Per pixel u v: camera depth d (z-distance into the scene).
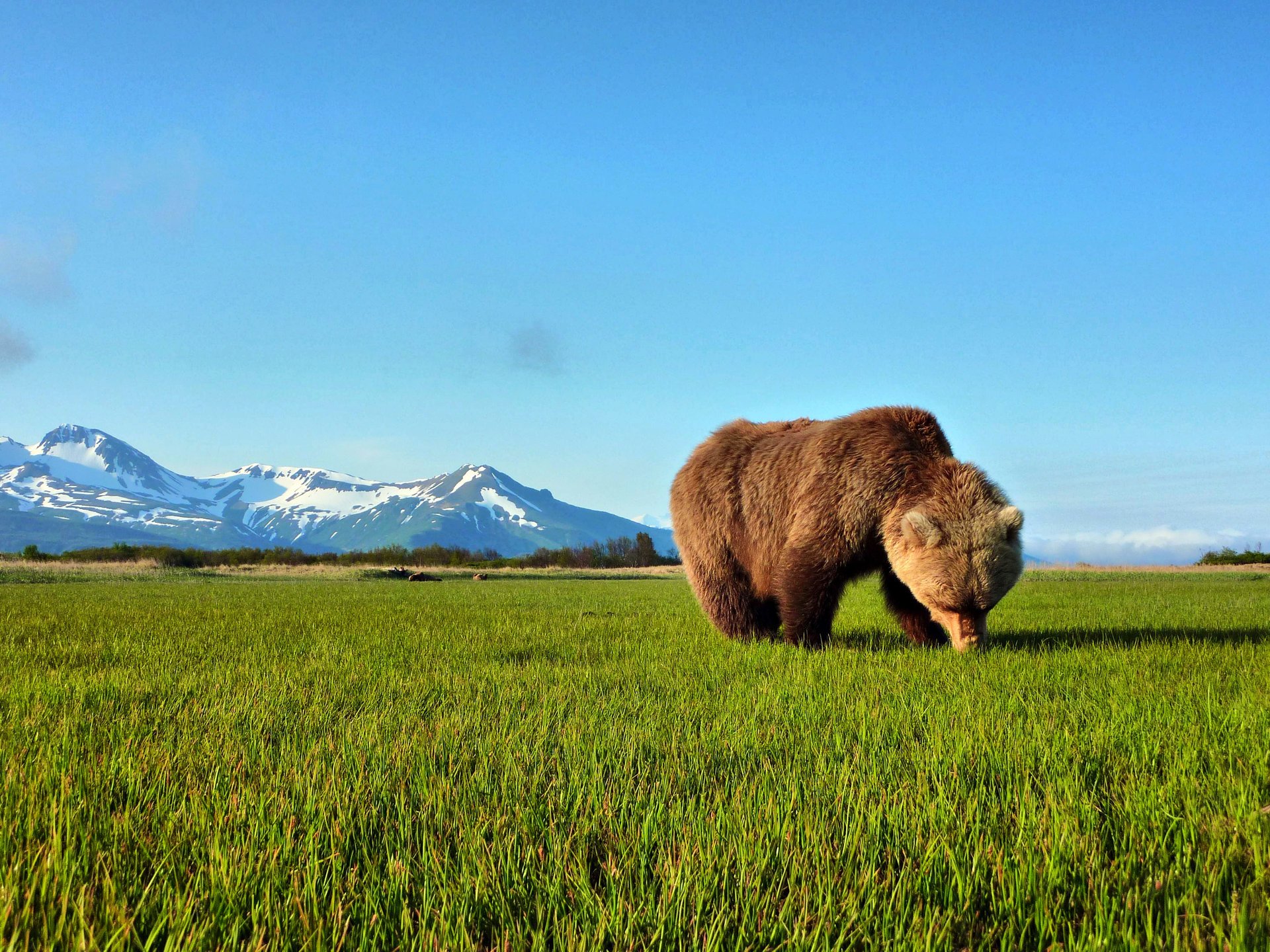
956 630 8.07
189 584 32.28
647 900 2.42
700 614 14.38
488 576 48.81
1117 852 2.82
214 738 4.41
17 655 8.16
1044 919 2.31
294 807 3.20
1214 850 2.75
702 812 3.17
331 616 13.51
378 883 2.52
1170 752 4.08
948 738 4.32
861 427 8.79
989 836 2.90
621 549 103.38
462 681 6.48
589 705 5.43
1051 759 3.92
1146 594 20.36
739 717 5.09
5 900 2.23
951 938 2.25
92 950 2.05
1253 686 6.00
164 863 2.61
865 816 3.13
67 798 3.18
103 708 5.36
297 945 2.19
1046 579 33.50
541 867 2.69
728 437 10.10
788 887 2.59
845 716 5.07
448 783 3.53
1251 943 2.13
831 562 8.60
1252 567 48.94
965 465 8.42
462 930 2.21
